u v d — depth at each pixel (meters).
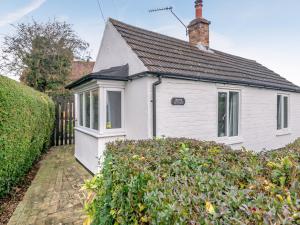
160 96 5.50
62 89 14.10
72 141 10.56
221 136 6.91
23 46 14.23
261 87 7.93
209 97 6.50
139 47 6.34
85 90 6.84
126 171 2.07
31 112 5.28
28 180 5.46
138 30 7.65
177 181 1.66
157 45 7.16
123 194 1.95
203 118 6.35
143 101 5.41
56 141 10.19
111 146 3.24
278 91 8.87
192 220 1.13
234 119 7.35
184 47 8.17
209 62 7.73
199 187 1.54
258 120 7.97
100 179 2.62
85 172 6.25
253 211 1.14
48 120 8.07
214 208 1.21
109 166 2.48
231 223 1.09
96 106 6.09
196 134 6.17
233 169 1.98
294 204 1.26
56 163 7.24
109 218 2.16
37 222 3.47
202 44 9.02
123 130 6.12
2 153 3.55
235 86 7.17
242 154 2.56
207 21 9.13
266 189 1.54
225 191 1.51
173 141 3.60
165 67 5.76
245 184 1.79
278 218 1.08
